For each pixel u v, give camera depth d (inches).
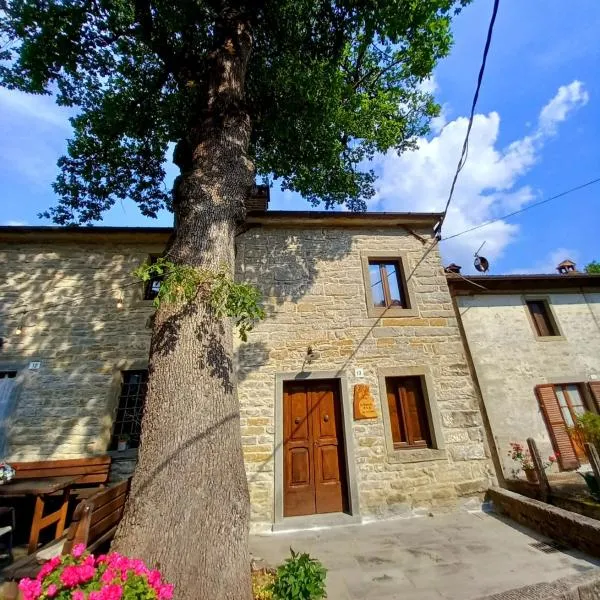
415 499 175.2
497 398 242.5
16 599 65.6
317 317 209.2
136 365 203.5
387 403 194.2
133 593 64.2
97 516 96.2
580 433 198.2
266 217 227.6
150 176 273.7
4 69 202.2
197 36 214.1
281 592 89.4
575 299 285.4
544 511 142.3
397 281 232.8
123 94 235.1
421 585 106.2
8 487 135.5
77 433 186.5
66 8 184.5
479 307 269.4
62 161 249.6
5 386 191.9
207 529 87.6
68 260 227.8
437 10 188.1
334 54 227.5
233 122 161.9
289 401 193.2
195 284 111.8
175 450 94.9
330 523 165.0
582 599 85.6
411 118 287.4
